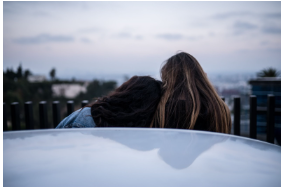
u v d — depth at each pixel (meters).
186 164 0.25
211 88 0.90
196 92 0.83
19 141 0.33
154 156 0.27
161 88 0.88
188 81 0.85
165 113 0.81
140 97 0.81
